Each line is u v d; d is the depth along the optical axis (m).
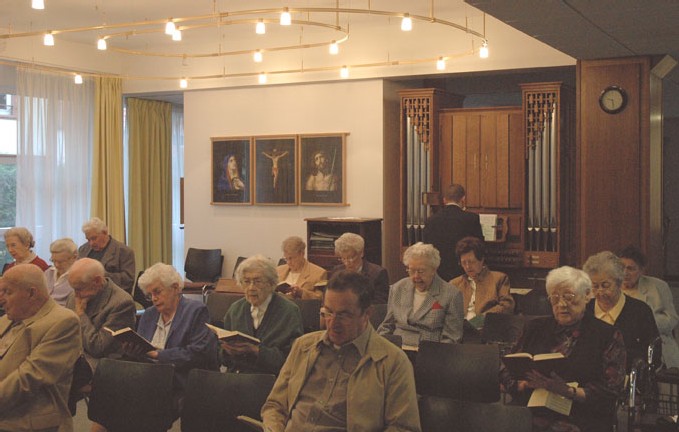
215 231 12.07
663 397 5.73
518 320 5.79
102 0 9.24
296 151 11.34
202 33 11.12
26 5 9.45
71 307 5.78
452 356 4.63
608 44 7.85
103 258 7.99
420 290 5.67
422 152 10.51
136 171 12.79
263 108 11.60
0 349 4.46
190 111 12.13
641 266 5.94
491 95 14.16
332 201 11.12
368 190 10.91
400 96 10.56
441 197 10.57
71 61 11.52
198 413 4.21
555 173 9.78
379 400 3.51
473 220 8.74
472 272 6.65
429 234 8.84
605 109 8.62
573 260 10.36
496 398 4.52
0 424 4.22
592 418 4.17
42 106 11.29
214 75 11.26
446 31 10.20
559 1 6.10
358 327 3.58
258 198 11.66
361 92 10.91
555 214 9.82
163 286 5.20
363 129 10.91
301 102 11.34
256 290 5.17
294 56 11.17
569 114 10.11
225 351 5.06
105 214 12.09
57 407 4.38
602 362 4.22
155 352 4.98
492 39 9.90
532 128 9.85
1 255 11.60
